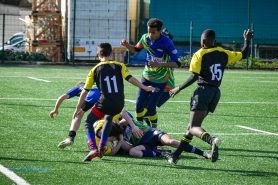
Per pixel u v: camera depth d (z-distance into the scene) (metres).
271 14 106.06
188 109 41.91
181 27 104.31
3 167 21.11
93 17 98.31
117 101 22.95
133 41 106.38
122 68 23.36
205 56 22.58
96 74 23.22
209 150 26.52
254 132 32.44
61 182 19.20
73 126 24.20
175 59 29.02
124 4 98.75
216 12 104.62
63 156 23.66
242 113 40.84
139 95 30.19
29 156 23.38
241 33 105.19
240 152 26.23
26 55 96.75
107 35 98.81
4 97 45.59
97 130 24.47
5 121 33.00
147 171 21.39
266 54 107.69
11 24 140.12
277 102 48.75
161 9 103.62
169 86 32.38
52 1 103.50
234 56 23.20
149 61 28.30
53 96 47.44
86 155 24.02
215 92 22.53
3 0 148.38
